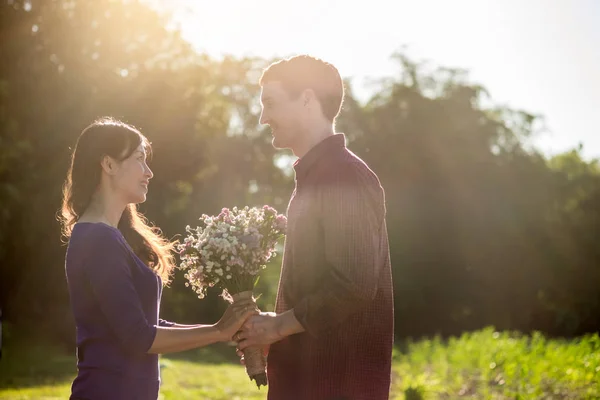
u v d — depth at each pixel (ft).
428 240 120.06
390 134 119.96
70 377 48.16
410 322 120.26
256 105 132.57
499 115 126.31
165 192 87.10
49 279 79.20
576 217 124.57
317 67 10.85
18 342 72.02
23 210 74.59
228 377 47.88
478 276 120.98
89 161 10.59
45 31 77.97
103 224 10.33
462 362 42.27
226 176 127.75
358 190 10.06
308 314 9.87
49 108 76.74
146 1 84.99
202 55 91.45
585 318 123.24
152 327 10.07
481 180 120.67
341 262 9.78
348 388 10.12
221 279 11.32
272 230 11.67
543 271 122.62
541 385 33.14
